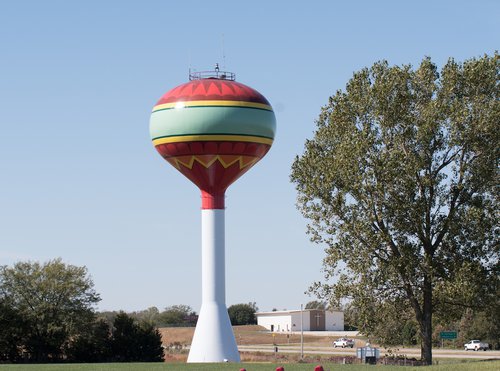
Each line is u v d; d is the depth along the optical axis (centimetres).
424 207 5372
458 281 5181
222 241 6238
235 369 4769
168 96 6084
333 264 5431
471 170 5447
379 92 5447
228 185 6241
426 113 5369
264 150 6134
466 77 5488
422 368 4559
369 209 5319
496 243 5450
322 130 5697
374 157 5322
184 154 6000
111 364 5644
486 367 4528
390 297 5516
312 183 5441
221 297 6206
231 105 5909
